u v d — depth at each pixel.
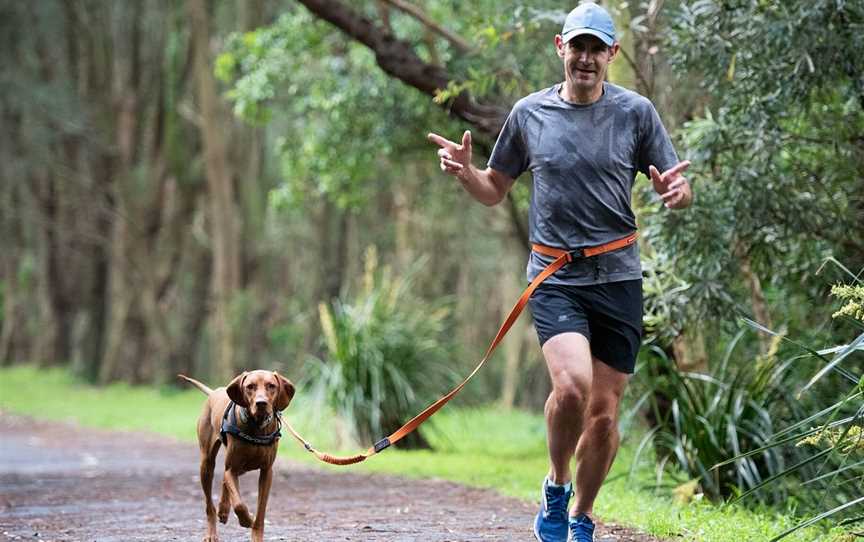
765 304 12.59
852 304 7.79
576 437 7.09
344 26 15.57
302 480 14.24
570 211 7.14
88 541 9.02
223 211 36.41
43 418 30.95
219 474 15.41
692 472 11.39
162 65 44.66
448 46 18.44
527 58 15.66
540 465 16.05
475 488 12.94
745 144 11.19
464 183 7.51
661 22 12.99
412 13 15.46
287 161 23.67
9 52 42.78
